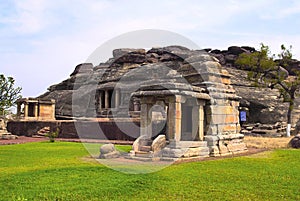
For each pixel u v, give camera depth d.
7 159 15.20
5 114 47.75
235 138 19.00
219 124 17.95
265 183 9.98
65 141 28.58
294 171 12.02
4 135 32.62
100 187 9.05
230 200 8.10
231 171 11.90
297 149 20.27
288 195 8.63
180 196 8.37
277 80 38.09
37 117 47.12
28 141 29.00
